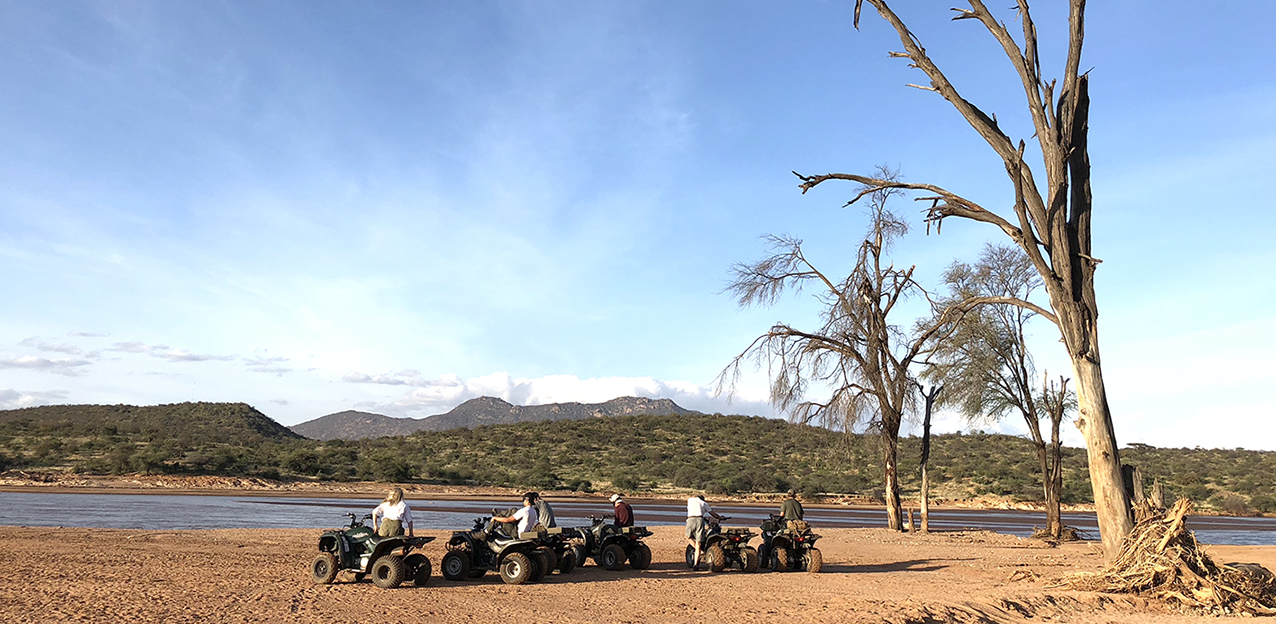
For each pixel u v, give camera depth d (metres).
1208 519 57.34
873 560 19.58
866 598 12.32
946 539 27.67
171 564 14.43
